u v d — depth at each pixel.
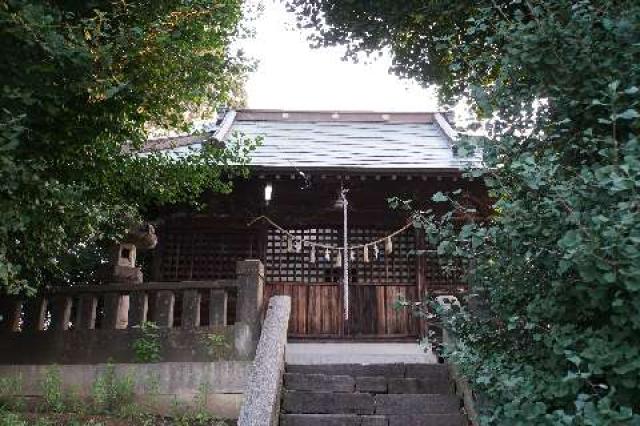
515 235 3.55
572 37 3.88
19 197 5.56
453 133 15.02
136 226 9.40
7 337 8.41
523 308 4.28
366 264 12.62
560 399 3.50
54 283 9.27
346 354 10.79
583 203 3.17
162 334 7.93
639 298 2.87
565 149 4.03
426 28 9.03
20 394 7.69
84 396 7.60
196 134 9.05
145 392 7.51
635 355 3.02
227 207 12.61
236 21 7.30
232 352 7.68
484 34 5.92
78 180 7.21
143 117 7.02
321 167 11.53
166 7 6.17
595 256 2.84
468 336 4.76
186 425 6.93
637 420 2.73
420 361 10.17
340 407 6.84
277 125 16.89
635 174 2.85
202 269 12.48
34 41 4.69
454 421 6.50
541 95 4.11
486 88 4.38
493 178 4.29
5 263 4.89
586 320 3.58
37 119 5.83
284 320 7.58
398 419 6.52
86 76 5.23
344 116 17.53
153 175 8.41
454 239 4.34
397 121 17.52
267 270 12.54
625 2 3.99
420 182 12.14
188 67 6.67
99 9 5.84
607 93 3.46
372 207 12.80
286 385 7.18
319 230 12.88
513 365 4.02
